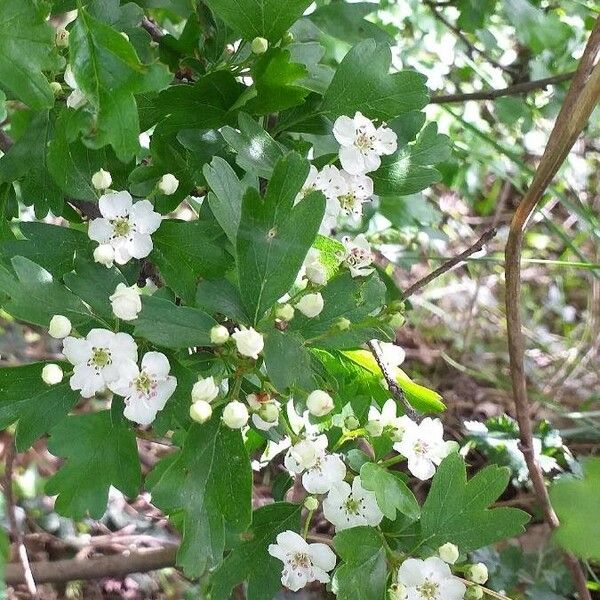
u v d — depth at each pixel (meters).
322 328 0.18
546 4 0.35
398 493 0.18
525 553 0.33
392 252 0.38
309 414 0.18
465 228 0.56
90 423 0.19
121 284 0.17
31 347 0.41
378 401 0.23
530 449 0.25
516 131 0.44
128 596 0.34
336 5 0.26
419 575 0.18
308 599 0.33
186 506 0.16
